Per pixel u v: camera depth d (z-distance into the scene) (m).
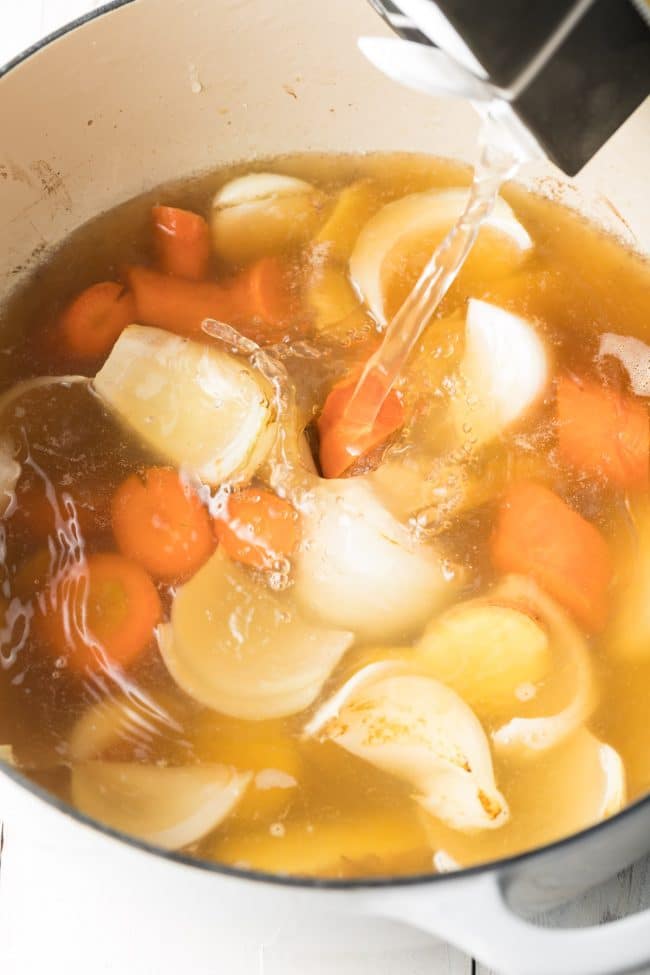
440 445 0.74
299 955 0.68
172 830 0.66
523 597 0.71
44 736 0.68
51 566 0.71
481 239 0.80
